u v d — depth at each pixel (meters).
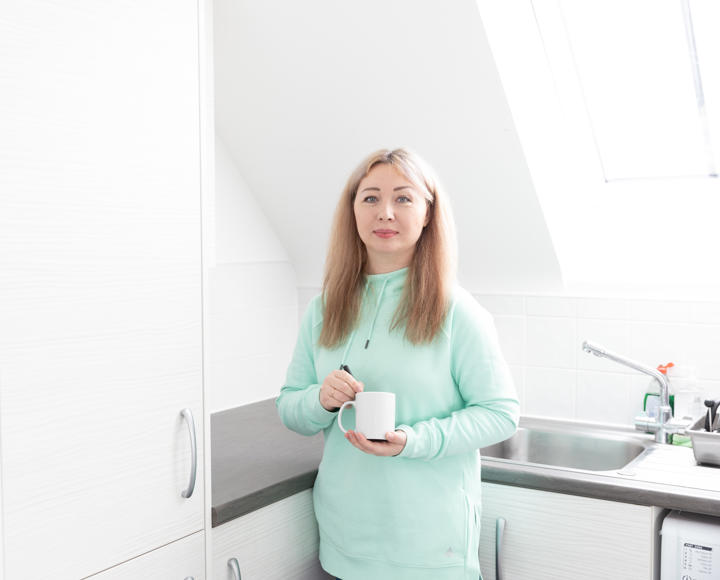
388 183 1.60
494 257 2.52
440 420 1.56
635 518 1.73
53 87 1.17
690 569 1.67
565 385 2.49
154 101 1.33
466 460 1.63
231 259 2.58
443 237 1.64
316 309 1.80
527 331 2.54
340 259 1.72
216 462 1.88
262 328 2.73
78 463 1.23
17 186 1.12
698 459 1.90
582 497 1.79
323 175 2.50
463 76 2.07
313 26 2.11
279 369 2.83
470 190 2.35
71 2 1.18
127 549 1.32
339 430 1.68
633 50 2.31
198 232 1.43
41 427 1.17
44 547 1.19
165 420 1.38
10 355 1.13
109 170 1.25
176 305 1.39
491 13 1.94
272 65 2.26
